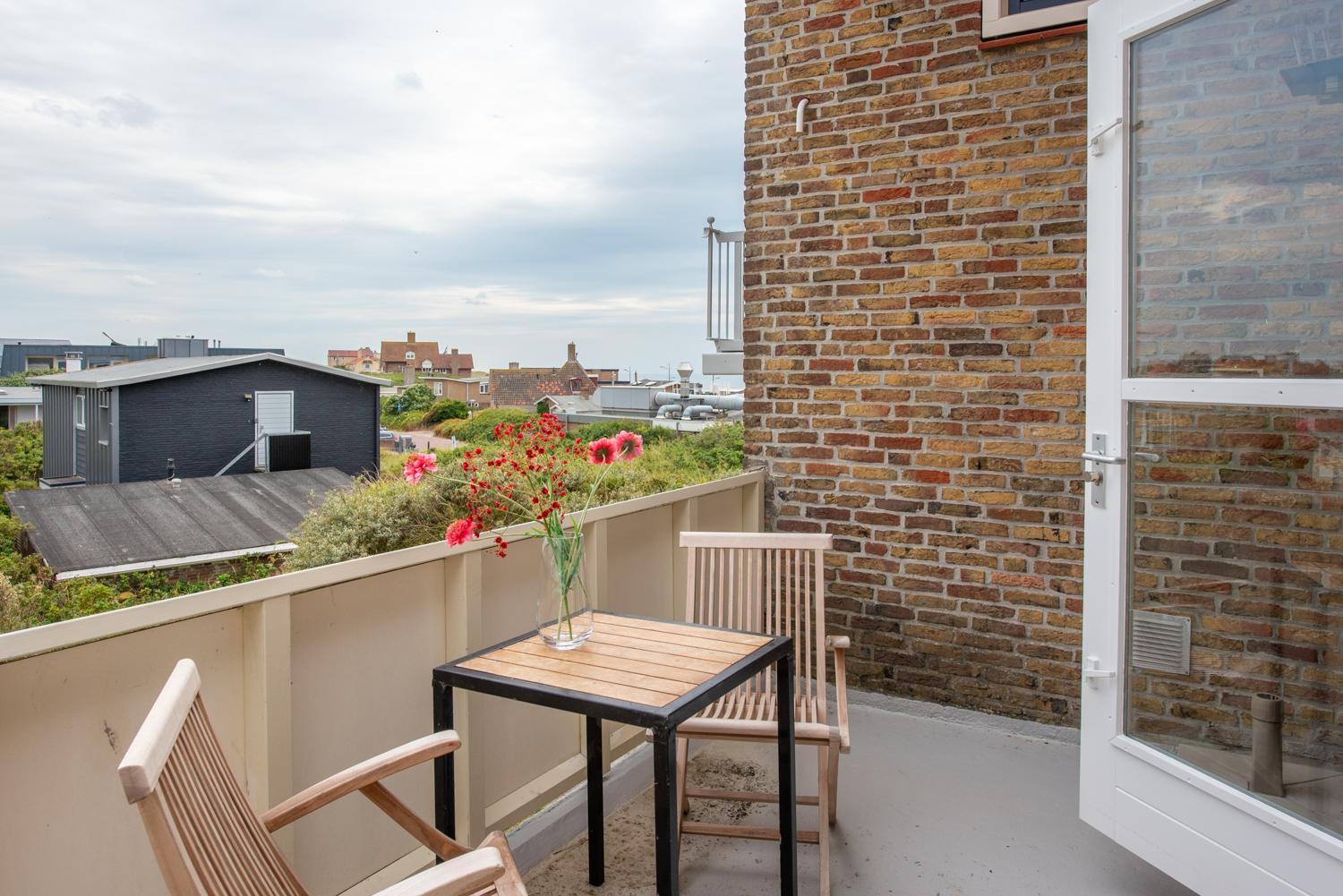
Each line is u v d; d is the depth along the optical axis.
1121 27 2.15
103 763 1.52
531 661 1.90
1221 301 1.98
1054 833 2.57
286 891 1.35
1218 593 2.00
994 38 3.12
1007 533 3.27
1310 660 1.85
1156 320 2.11
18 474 6.34
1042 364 3.17
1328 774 1.78
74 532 5.52
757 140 3.72
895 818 2.66
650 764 2.92
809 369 3.64
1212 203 1.99
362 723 2.02
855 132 3.48
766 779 2.93
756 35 3.70
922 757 3.09
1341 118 1.76
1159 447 2.11
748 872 2.37
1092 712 2.28
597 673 1.81
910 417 3.43
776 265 3.69
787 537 2.58
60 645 1.38
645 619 2.28
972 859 2.43
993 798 2.79
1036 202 3.15
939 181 3.32
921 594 3.45
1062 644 3.19
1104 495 2.22
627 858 2.44
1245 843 1.87
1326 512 1.81
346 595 1.97
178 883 1.04
